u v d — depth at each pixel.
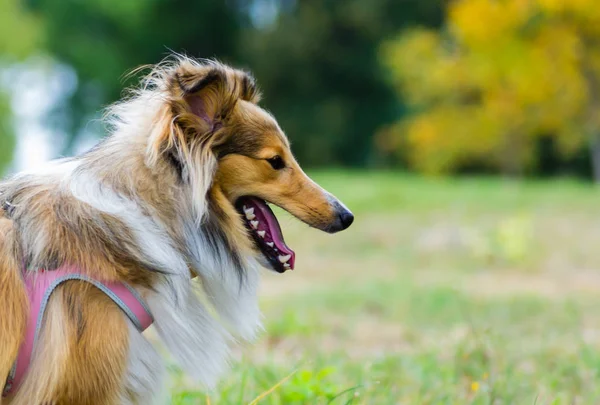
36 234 3.99
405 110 37.91
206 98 4.32
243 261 4.47
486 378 5.99
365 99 39.81
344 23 37.81
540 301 11.28
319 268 15.36
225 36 41.34
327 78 39.19
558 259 15.62
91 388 3.90
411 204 20.16
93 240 4.00
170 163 4.23
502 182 25.06
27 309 3.91
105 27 40.84
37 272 3.95
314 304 11.30
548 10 24.23
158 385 4.21
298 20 38.31
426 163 30.59
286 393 5.45
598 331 9.38
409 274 14.60
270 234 4.56
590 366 7.12
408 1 37.59
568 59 25.56
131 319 4.02
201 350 4.34
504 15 25.12
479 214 19.19
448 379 6.54
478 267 15.33
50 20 39.25
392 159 37.94
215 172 4.34
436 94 29.50
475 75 27.22
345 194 20.77
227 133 4.37
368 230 18.11
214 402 5.62
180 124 4.25
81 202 4.05
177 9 40.03
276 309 10.86
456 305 11.02
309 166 38.91
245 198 4.53
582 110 27.27
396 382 6.58
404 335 9.27
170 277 4.14
